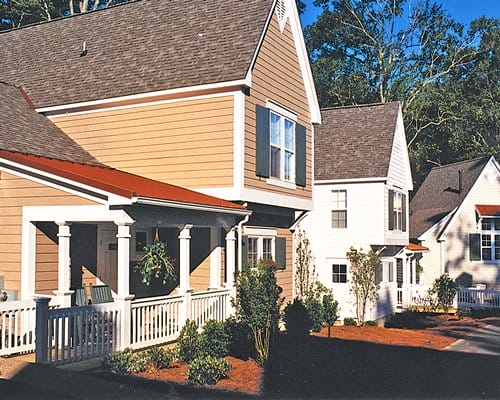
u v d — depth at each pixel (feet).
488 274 102.99
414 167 160.45
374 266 75.97
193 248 54.13
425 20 156.56
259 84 54.08
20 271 43.86
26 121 55.26
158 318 43.88
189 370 34.01
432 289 89.76
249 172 51.57
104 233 53.16
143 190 41.93
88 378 31.73
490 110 151.43
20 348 36.88
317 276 74.84
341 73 156.97
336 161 83.46
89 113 56.34
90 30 66.18
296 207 62.13
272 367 38.73
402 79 153.28
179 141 52.26
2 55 69.82
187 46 55.67
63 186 41.81
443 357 47.93
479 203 104.53
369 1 156.15
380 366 42.01
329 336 56.29
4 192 44.57
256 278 42.24
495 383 38.09
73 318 36.81
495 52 161.99
